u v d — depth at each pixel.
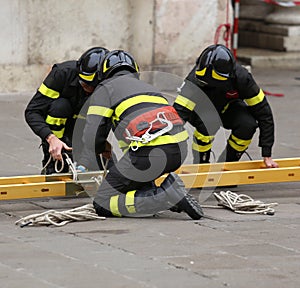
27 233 10.14
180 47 21.47
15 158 14.27
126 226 10.54
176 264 8.79
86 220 10.85
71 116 12.24
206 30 21.59
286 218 11.09
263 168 12.80
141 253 9.21
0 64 19.89
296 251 9.45
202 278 8.32
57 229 10.36
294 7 26.47
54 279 8.20
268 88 22.06
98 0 20.72
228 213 11.36
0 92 19.98
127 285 8.04
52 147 11.62
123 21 21.06
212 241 9.80
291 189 13.06
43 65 20.39
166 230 10.33
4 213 11.28
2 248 9.37
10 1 19.69
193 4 21.33
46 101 12.05
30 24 20.05
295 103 20.19
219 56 11.93
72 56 20.70
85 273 8.42
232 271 8.58
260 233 10.24
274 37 26.31
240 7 27.59
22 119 17.53
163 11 21.11
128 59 11.24
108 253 9.20
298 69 25.34
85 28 20.72
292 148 15.65
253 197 12.45
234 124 12.73
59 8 20.31
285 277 8.43
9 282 8.09
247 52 26.02
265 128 12.46
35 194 11.27
